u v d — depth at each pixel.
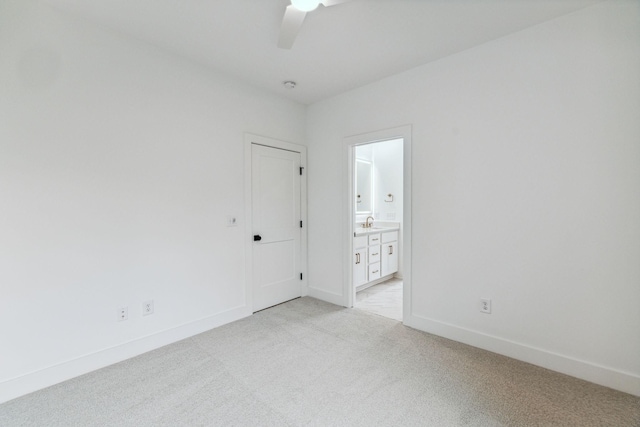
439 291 2.60
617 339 1.83
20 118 1.78
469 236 2.41
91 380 1.94
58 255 1.92
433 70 2.56
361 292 3.95
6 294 1.75
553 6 1.85
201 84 2.64
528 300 2.15
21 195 1.79
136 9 1.90
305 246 3.71
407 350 2.34
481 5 1.83
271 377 1.97
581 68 1.90
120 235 2.19
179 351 2.33
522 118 2.13
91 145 2.05
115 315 2.17
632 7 1.74
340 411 1.65
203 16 1.97
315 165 3.59
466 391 1.82
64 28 1.93
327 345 2.42
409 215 2.75
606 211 1.85
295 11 1.58
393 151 4.89
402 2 1.80
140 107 2.27
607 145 1.83
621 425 1.53
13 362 1.77
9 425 1.55
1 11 1.72
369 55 2.46
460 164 2.44
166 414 1.62
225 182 2.84
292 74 2.82
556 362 2.04
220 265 2.82
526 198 2.14
